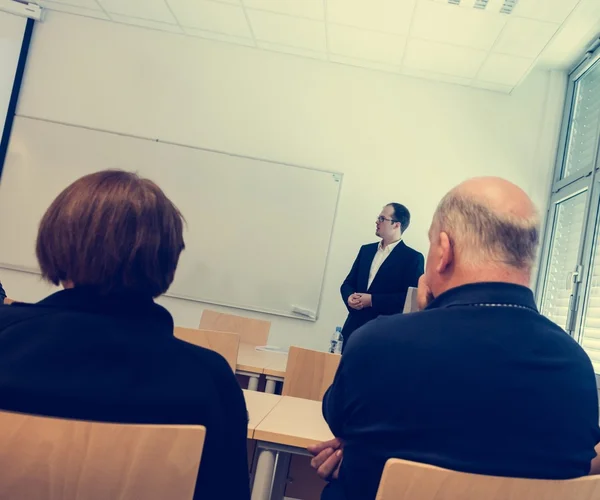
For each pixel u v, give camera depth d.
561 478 0.79
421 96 4.65
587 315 3.64
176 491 0.72
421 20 3.78
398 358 0.84
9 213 4.62
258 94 4.71
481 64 4.23
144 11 4.44
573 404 0.82
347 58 4.57
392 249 3.89
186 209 4.62
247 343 3.37
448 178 4.59
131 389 0.71
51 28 4.78
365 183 4.62
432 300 0.95
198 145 4.69
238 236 4.60
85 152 4.67
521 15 3.52
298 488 1.77
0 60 4.68
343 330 3.83
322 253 4.56
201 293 4.57
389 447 0.83
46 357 0.69
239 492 0.79
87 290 0.76
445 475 0.74
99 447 0.69
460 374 0.81
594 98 4.14
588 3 3.52
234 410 0.80
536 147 4.56
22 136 4.68
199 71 4.73
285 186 4.62
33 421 0.67
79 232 0.76
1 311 0.74
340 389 0.91
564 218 4.32
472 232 0.90
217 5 4.11
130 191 0.80
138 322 0.75
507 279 0.88
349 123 4.66
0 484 0.68
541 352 0.83
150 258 0.78
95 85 4.73
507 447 0.78
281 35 4.39
